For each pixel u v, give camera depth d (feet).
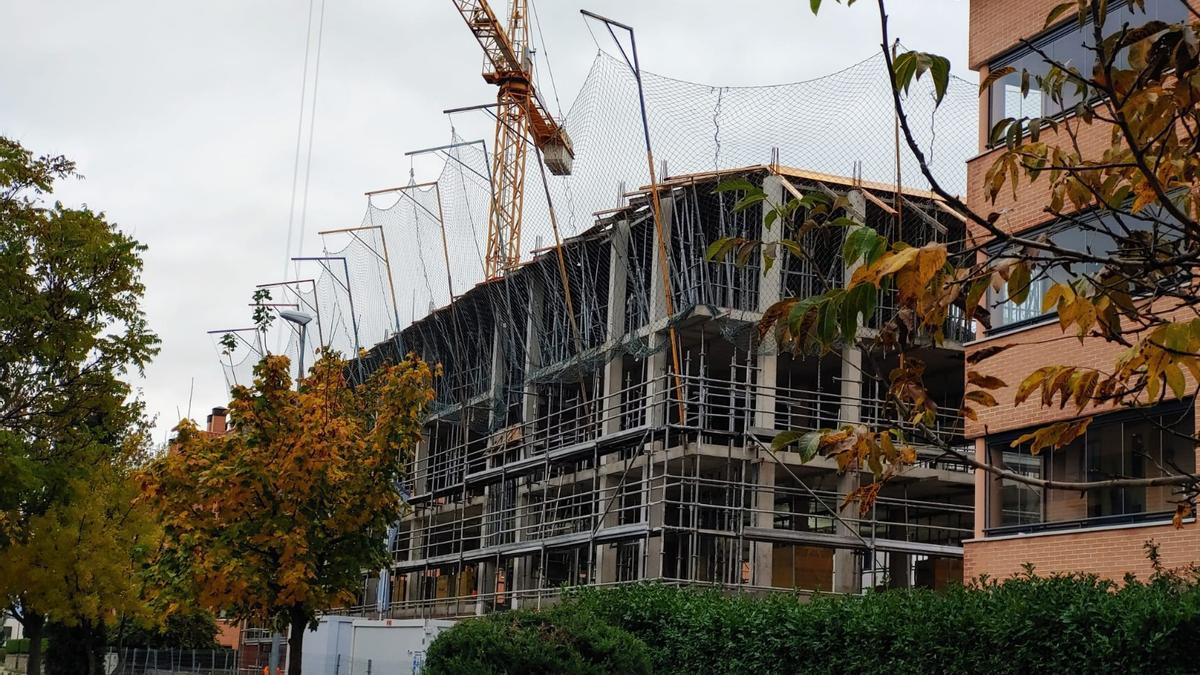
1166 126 19.79
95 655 150.71
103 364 84.79
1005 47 71.05
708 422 129.80
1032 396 65.21
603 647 55.93
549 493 148.66
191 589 73.10
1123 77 19.69
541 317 143.33
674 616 71.26
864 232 16.55
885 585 113.50
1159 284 19.66
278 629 80.23
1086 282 18.86
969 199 71.05
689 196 114.32
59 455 83.82
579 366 125.80
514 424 154.51
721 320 110.93
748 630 65.36
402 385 77.77
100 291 83.71
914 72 17.48
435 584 177.68
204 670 196.85
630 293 131.23
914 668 53.72
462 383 151.43
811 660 60.44
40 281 82.84
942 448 19.11
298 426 73.26
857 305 16.31
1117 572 60.39
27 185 83.15
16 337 80.94
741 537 105.81
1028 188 66.03
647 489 112.06
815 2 17.80
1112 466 61.41
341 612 181.98
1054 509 64.54
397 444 77.00
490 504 153.69
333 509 75.46
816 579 128.26
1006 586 52.85
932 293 17.76
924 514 136.56
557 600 123.44
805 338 16.99
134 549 113.70
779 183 107.34
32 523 100.73
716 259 20.35
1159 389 19.83
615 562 130.72
